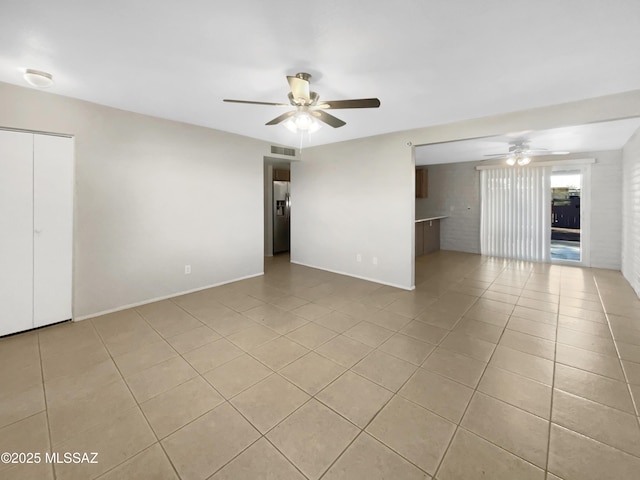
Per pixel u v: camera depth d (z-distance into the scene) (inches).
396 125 149.7
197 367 89.4
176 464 56.7
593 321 121.0
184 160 152.0
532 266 220.2
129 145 132.3
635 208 157.2
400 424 66.8
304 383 81.7
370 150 176.6
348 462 57.2
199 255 162.2
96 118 122.0
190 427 66.0
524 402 73.5
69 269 119.9
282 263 231.1
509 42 73.9
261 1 58.9
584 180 215.5
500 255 256.5
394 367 89.3
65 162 116.5
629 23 65.8
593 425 65.6
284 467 56.2
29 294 111.7
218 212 169.3
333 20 65.4
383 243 174.9
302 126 101.8
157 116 139.0
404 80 95.8
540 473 54.2
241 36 71.9
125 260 134.7
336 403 73.8
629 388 78.1
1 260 105.7
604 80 95.5
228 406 72.7
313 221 213.6
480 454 58.6
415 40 73.1
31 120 107.2
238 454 59.1
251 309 136.0
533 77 93.4
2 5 60.1
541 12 62.2
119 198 131.1
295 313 131.4
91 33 71.0
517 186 245.4
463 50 77.7
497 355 95.5
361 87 101.6
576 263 221.0
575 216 254.4
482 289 165.5
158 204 144.0
